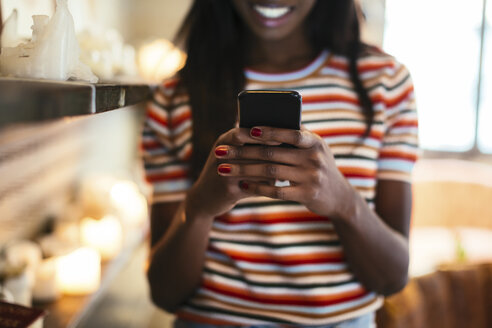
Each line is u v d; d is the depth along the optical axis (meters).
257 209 0.81
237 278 0.83
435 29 3.86
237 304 0.83
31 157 1.42
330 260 0.81
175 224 0.80
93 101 0.43
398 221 0.85
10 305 0.74
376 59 0.86
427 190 3.30
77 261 1.27
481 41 3.78
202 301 0.85
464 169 3.39
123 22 3.12
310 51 0.88
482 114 3.85
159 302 0.90
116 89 0.51
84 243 1.61
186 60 0.88
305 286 0.81
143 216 2.07
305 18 0.86
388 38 3.93
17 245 1.21
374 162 0.84
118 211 1.94
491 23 3.76
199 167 0.85
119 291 1.81
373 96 0.84
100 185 1.83
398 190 0.85
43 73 0.53
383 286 0.82
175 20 3.55
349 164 0.82
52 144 1.63
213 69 0.86
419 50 3.90
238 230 0.82
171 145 0.90
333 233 0.81
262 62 0.88
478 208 3.26
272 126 0.61
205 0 0.87
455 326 1.25
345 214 0.70
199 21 0.88
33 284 1.18
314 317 0.81
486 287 1.28
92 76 0.58
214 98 0.85
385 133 0.85
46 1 1.33
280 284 0.82
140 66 2.44
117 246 1.67
